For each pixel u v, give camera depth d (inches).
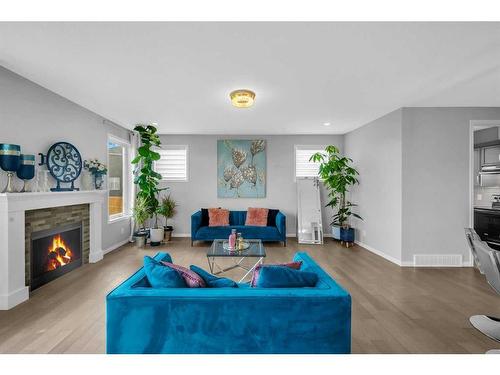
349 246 200.7
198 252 181.9
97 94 130.6
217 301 54.7
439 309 98.9
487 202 192.2
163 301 54.6
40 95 120.8
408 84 117.3
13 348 73.4
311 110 157.8
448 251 152.8
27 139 114.3
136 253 177.6
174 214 233.9
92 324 86.3
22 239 102.9
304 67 99.7
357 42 82.1
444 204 153.0
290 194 235.0
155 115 168.6
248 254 117.6
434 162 152.7
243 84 116.7
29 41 81.7
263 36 78.8
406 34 77.7
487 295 111.7
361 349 74.1
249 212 219.8
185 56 91.4
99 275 133.8
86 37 79.5
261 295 55.6
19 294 101.1
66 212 135.6
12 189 103.7
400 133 153.6
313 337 55.2
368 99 138.0
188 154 233.3
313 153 235.3
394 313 95.5
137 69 101.9
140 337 54.4
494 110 151.4
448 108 152.1
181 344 54.6
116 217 201.3
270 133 228.1
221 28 74.9
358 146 205.5
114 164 203.2
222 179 234.1
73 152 142.3
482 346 75.9
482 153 195.0
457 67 100.2
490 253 73.5
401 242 153.0
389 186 164.4
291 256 173.9
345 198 229.5
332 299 55.2
